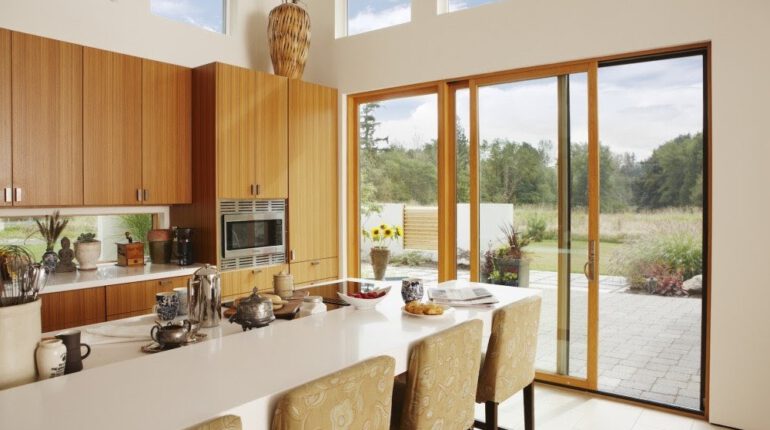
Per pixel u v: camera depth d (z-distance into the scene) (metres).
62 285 3.17
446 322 2.21
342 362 1.64
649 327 3.57
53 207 3.67
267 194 4.27
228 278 4.02
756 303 3.04
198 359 1.68
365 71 4.71
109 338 2.01
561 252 3.83
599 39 3.54
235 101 4.04
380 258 4.81
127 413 1.24
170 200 3.98
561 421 3.25
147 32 4.04
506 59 3.93
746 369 3.08
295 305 2.42
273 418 1.35
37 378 1.56
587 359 3.71
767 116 2.99
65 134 3.40
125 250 3.91
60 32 3.56
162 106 3.93
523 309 2.43
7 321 1.49
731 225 3.11
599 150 3.70
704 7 3.18
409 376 1.84
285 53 4.50
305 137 4.59
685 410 3.33
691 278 3.43
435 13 4.29
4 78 3.13
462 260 4.31
